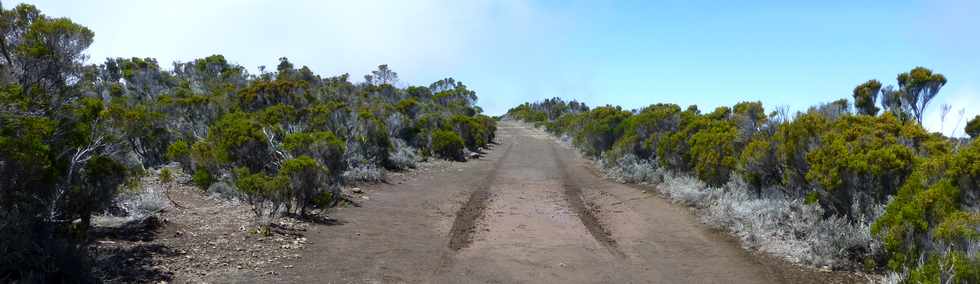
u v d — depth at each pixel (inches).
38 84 263.9
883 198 307.0
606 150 940.6
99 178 243.4
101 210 256.5
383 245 303.0
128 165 295.4
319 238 307.0
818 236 286.0
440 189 563.8
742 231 340.8
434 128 1110.4
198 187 422.9
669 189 518.0
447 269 261.4
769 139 415.5
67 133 248.1
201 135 633.6
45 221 214.5
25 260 183.3
